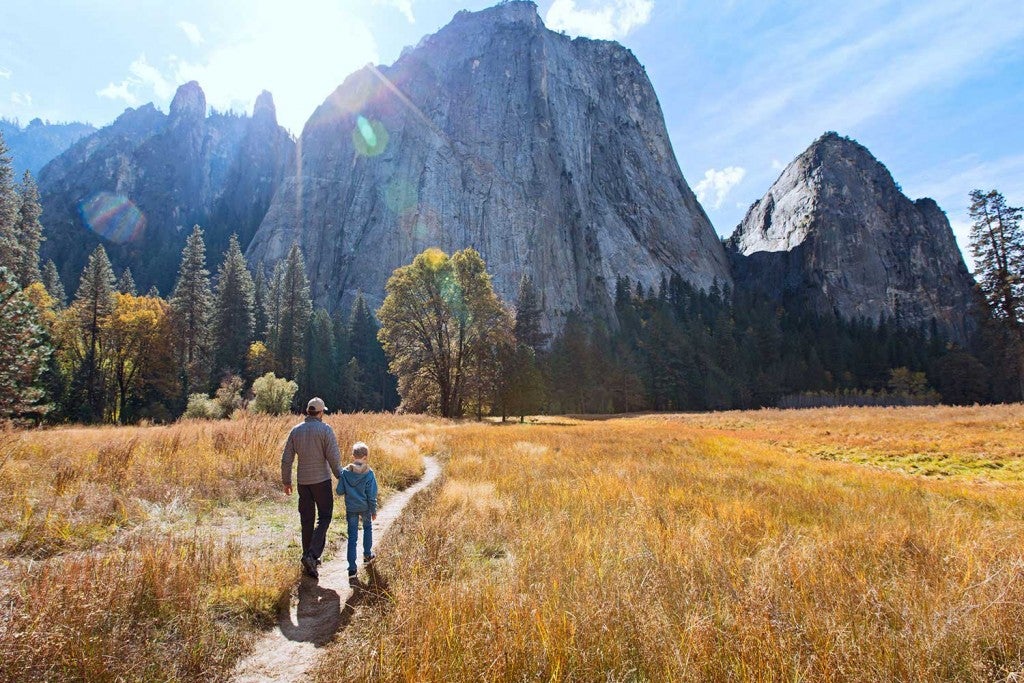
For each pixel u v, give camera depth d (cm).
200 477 890
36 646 321
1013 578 446
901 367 10731
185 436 1244
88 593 384
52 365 4506
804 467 1552
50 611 352
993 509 962
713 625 377
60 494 700
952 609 387
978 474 1477
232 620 427
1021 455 1648
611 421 4881
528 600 407
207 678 345
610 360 8338
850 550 599
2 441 873
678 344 9662
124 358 4894
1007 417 2606
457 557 573
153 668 340
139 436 1252
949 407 3984
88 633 348
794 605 417
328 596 507
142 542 524
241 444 1162
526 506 820
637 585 459
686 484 1095
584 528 678
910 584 471
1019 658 344
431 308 4466
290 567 546
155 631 383
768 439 2506
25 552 514
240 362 6159
